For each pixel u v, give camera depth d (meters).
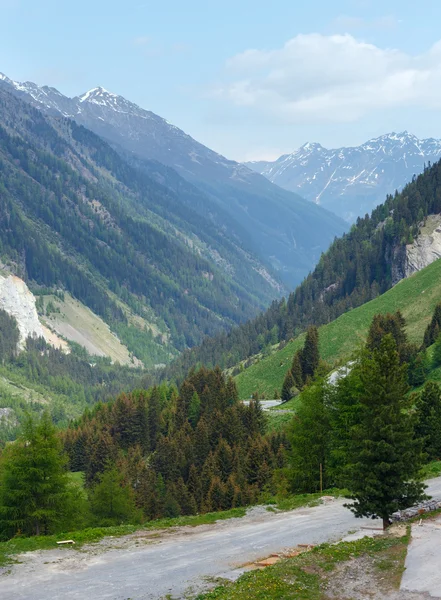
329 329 172.62
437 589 26.38
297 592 26.72
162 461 119.12
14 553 34.47
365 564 30.16
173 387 177.00
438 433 69.44
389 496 35.81
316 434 63.03
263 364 181.25
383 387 36.59
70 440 143.38
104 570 31.55
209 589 28.39
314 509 48.75
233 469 107.69
